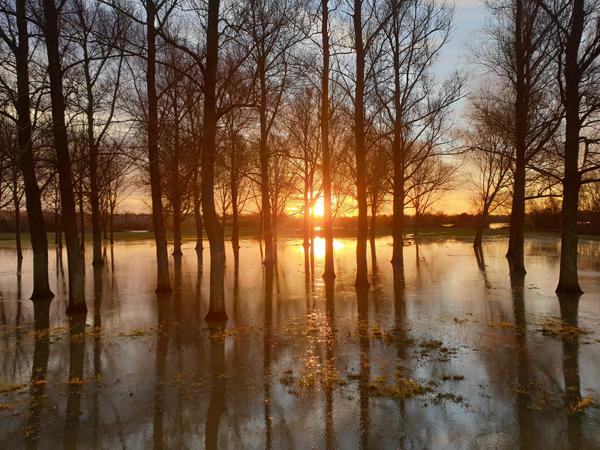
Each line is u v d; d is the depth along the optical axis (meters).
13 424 6.25
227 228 78.06
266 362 8.70
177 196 28.92
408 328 11.13
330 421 6.20
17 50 13.49
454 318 12.14
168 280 17.14
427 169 41.06
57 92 12.95
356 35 18.00
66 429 6.10
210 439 5.79
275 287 18.14
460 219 82.56
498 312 12.84
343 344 9.81
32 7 12.59
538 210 66.81
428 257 31.08
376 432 5.88
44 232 16.52
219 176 32.97
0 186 17.58
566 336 10.16
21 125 13.34
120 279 21.28
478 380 7.57
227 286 18.62
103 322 12.34
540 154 23.38
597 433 5.77
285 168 36.41
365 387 7.32
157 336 10.75
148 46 15.45
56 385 7.67
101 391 7.38
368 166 33.69
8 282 21.31
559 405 6.57
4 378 8.05
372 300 15.02
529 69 19.53
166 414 6.52
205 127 12.23
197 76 17.98
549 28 17.64
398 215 25.16
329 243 20.31
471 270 23.39
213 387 7.47
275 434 5.88
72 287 13.57
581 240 47.50
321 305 14.29
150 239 57.59
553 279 19.70
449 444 5.55
